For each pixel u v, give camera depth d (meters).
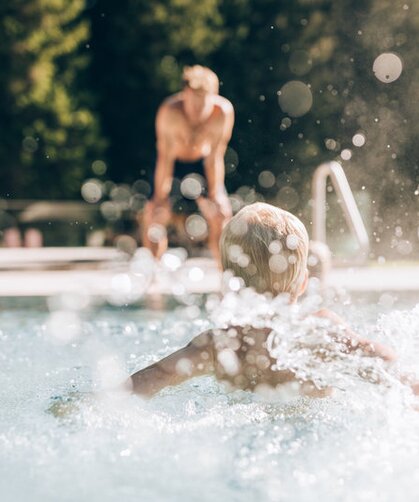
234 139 15.88
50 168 16.45
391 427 1.49
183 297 5.27
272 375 1.72
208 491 1.11
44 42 16.06
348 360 1.72
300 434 1.44
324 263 4.27
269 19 15.95
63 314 4.28
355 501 1.06
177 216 6.40
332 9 15.34
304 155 15.52
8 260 10.56
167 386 1.75
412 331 2.18
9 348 2.69
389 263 9.77
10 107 16.12
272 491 1.11
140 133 16.80
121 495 1.10
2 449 1.35
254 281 1.71
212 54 16.23
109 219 13.99
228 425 1.51
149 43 16.41
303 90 15.47
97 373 2.15
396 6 14.71
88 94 16.44
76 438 1.43
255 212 1.76
